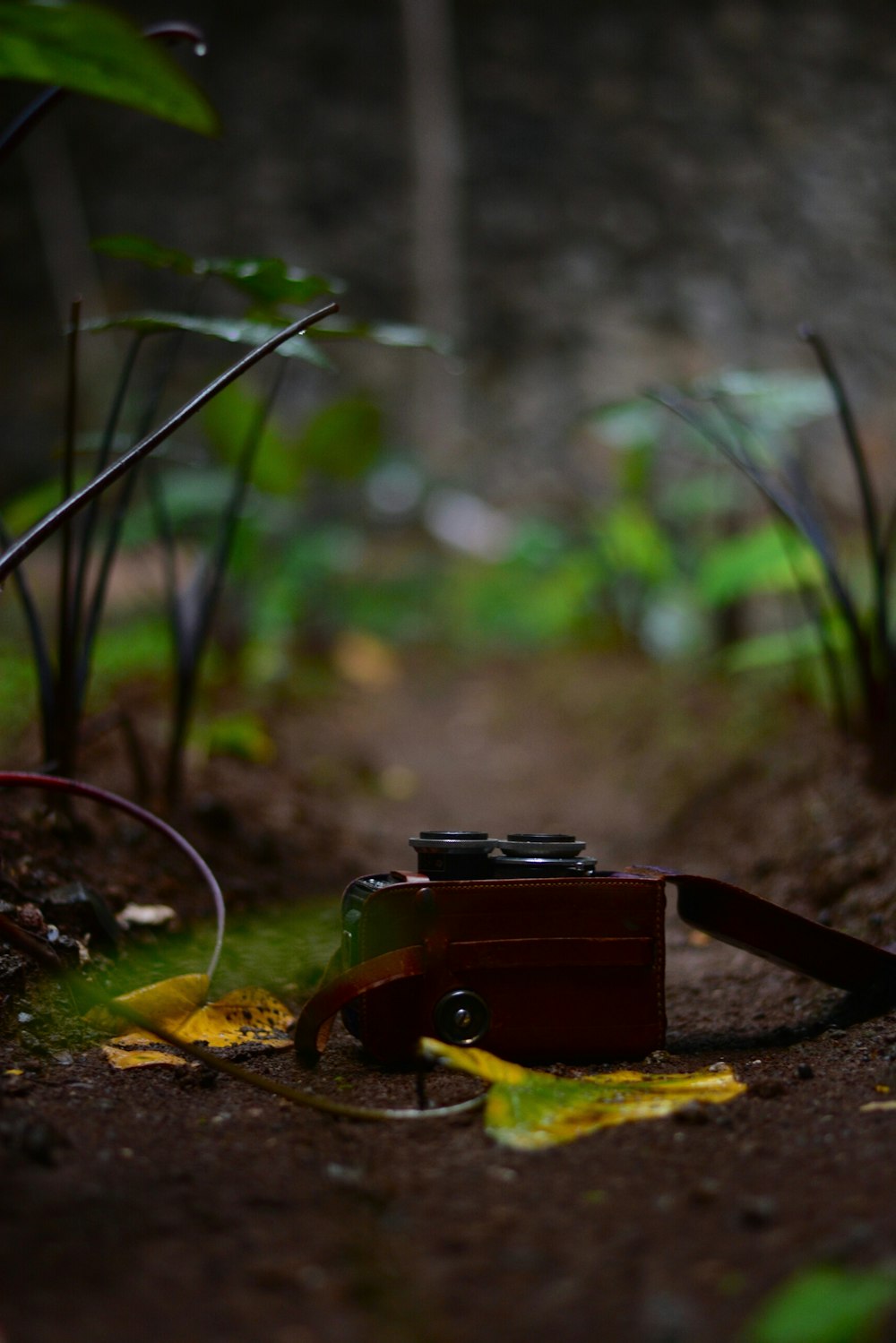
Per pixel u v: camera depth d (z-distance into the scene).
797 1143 1.20
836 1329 0.72
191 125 1.13
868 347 10.49
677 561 6.12
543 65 11.23
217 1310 0.87
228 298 10.23
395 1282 0.93
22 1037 1.59
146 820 1.68
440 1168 1.18
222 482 4.14
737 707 4.39
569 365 10.40
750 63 11.27
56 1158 1.16
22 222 10.59
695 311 10.52
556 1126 1.26
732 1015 1.89
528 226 10.86
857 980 1.70
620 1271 0.93
